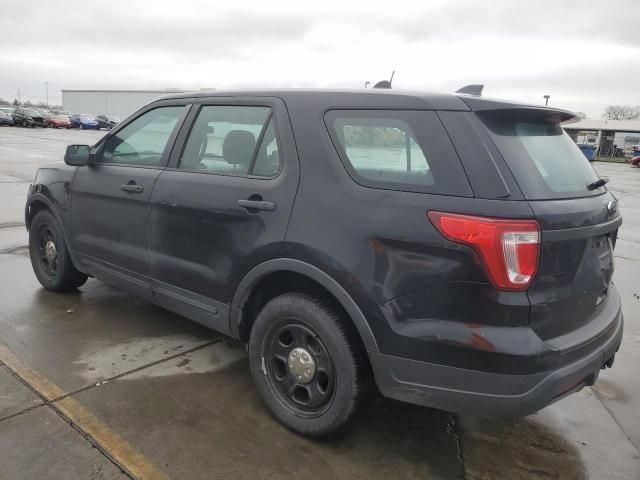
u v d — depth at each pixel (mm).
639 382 3801
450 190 2375
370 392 2723
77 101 73625
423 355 2398
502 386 2279
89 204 4113
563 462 2852
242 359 3740
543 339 2359
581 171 2830
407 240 2410
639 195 17250
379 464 2734
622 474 2777
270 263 2848
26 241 6645
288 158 2896
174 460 2643
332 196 2676
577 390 2609
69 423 2863
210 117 3422
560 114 2730
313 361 2828
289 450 2787
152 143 3773
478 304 2283
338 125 2777
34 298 4648
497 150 2391
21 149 21906
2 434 2729
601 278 2734
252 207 2930
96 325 4156
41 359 3555
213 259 3186
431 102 2537
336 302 2732
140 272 3732
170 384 3352
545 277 2326
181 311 3516
